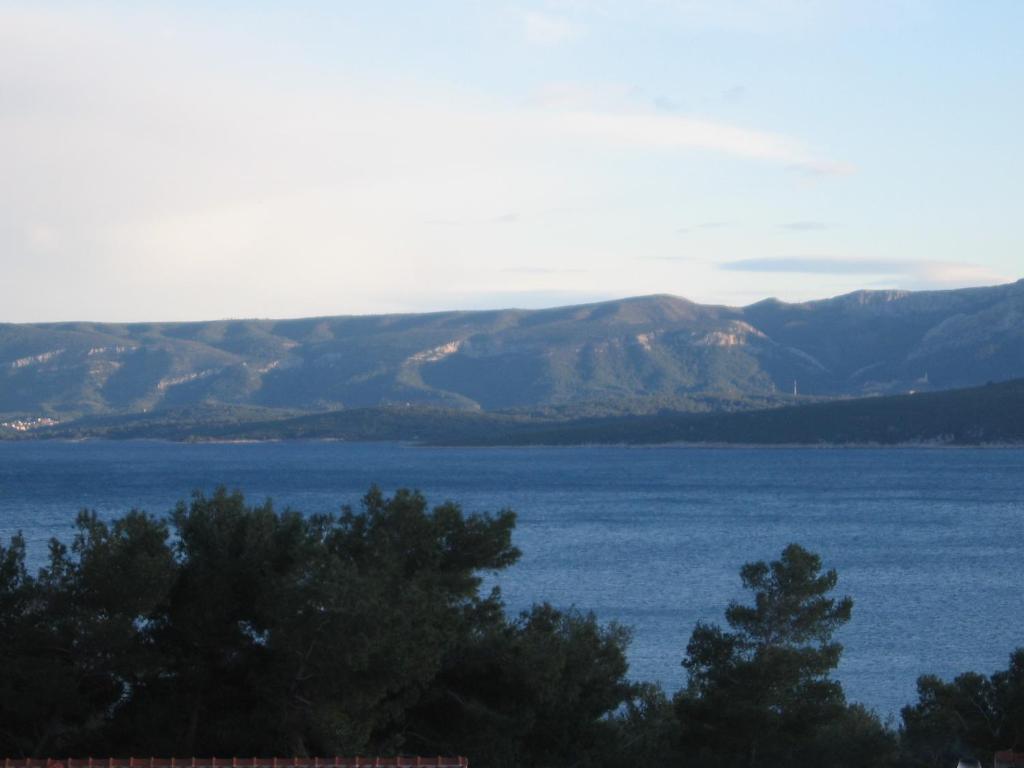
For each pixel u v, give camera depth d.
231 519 32.19
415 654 29.36
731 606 37.97
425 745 31.92
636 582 97.50
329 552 31.61
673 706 37.56
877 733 36.44
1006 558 119.38
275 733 30.41
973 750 35.75
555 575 101.94
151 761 26.44
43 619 29.95
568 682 33.03
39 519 160.75
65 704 29.17
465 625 33.31
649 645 67.81
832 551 126.12
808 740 35.19
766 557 117.44
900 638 72.38
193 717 30.56
